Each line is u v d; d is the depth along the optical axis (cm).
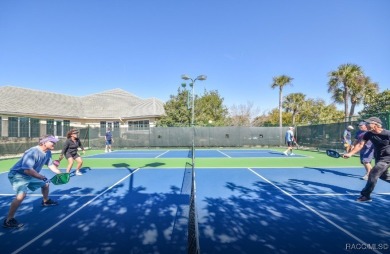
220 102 4225
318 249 416
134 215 579
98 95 3991
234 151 2475
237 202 673
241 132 2934
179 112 3244
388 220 543
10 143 1955
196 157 1889
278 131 2964
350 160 1656
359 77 3366
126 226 515
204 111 3838
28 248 424
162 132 2892
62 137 2595
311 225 516
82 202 682
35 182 559
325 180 968
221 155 2044
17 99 2961
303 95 4969
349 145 1430
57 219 555
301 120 5044
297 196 733
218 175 1086
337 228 501
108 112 3581
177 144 2894
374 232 482
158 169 1274
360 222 532
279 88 4209
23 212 603
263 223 527
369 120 637
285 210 608
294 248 420
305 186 863
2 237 466
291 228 501
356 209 615
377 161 657
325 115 4538
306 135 2655
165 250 416
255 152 2336
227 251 411
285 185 880
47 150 575
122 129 2895
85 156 2008
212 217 562
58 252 411
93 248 424
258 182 934
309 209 616
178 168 1306
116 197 732
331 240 449
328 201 682
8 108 2706
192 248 239
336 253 404
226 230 493
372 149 938
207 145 2911
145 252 410
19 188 514
